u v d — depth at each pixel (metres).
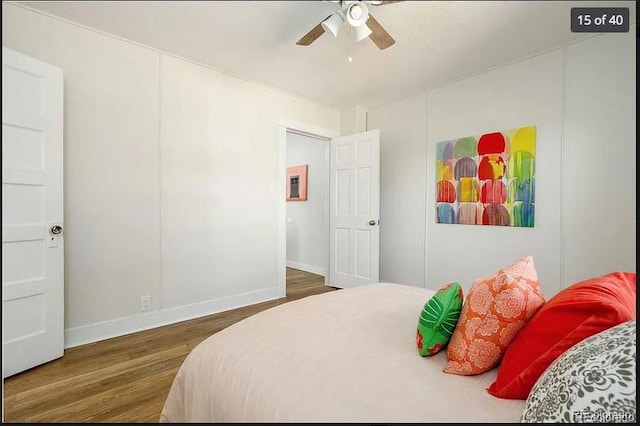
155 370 1.90
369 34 1.96
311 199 5.09
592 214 2.39
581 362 0.65
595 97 2.37
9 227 1.81
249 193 3.28
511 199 2.80
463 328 0.97
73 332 2.23
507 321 0.91
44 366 1.93
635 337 0.64
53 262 2.02
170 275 2.73
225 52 2.67
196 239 2.89
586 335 0.76
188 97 2.82
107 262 2.39
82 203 2.28
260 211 3.37
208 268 2.98
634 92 2.21
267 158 3.42
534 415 0.67
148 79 2.59
